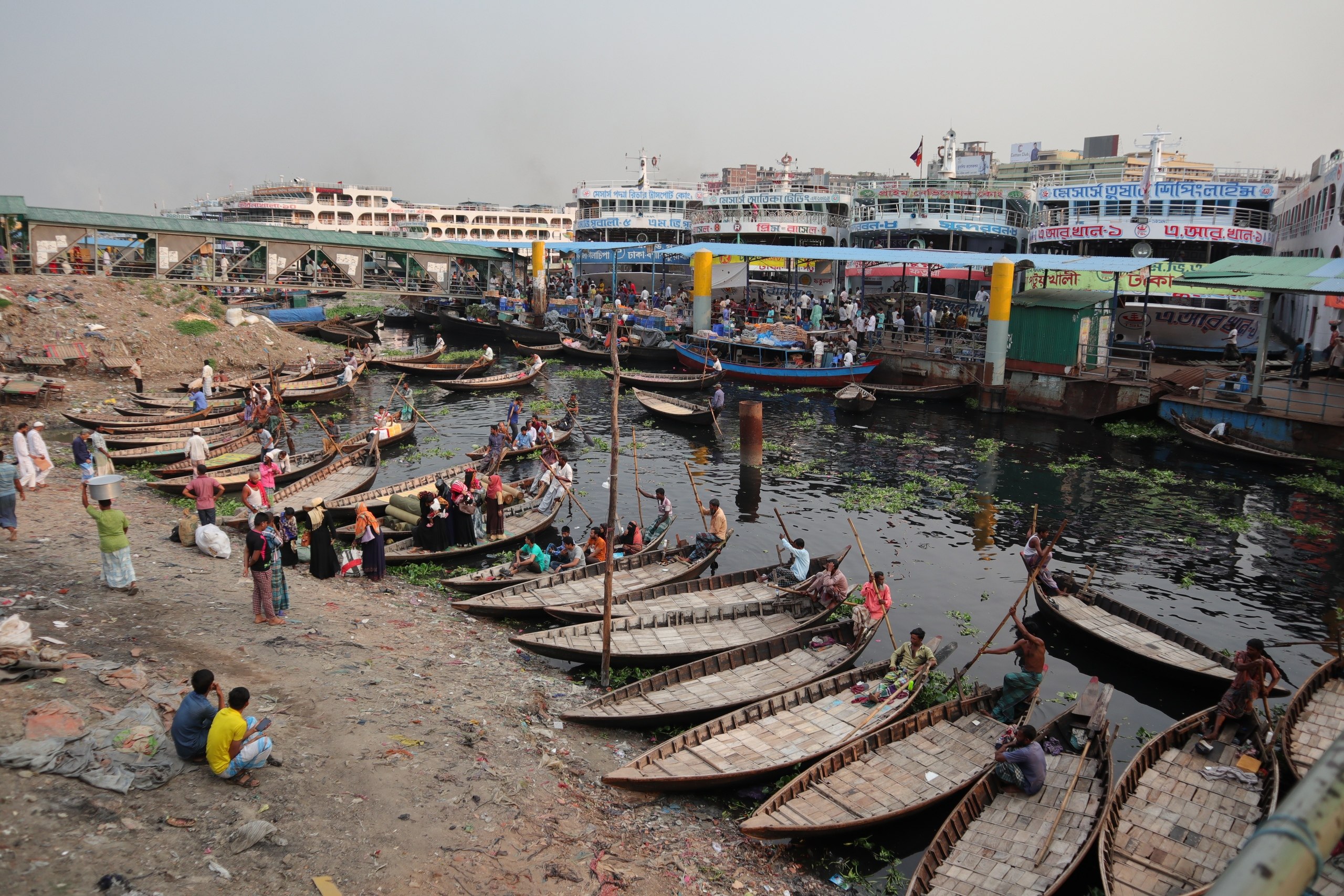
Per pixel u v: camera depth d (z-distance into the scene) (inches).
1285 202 2362.2
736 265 2199.8
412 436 1390.3
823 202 2608.3
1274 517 1059.9
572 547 837.2
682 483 1187.9
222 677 517.7
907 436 1481.3
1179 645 703.1
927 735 557.0
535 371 1921.8
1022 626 580.7
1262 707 625.9
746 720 564.4
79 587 619.8
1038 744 502.9
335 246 2519.7
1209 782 506.6
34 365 1612.9
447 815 427.8
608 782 491.2
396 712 517.3
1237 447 1309.1
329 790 427.5
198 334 1892.2
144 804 387.5
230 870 360.2
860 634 665.6
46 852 344.2
